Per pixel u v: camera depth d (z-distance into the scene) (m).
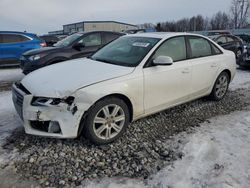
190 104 5.62
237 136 4.21
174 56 4.71
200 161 3.47
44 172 3.21
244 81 8.28
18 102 3.77
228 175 3.18
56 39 21.19
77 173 3.21
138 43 4.69
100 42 8.67
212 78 5.49
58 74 3.90
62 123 3.45
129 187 2.97
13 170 3.24
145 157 3.56
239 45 14.24
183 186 2.99
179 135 4.21
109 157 3.55
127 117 3.99
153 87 4.23
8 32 11.31
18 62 11.51
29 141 3.89
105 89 3.62
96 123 3.69
